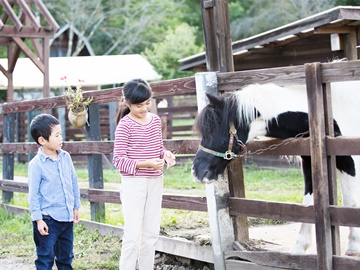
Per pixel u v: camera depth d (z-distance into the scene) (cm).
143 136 448
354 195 459
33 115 1862
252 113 432
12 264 580
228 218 478
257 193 923
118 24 3397
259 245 526
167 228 645
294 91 452
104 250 593
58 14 3080
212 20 491
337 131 455
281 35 1073
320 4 1722
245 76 457
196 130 446
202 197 517
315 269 417
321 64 401
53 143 449
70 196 461
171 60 2783
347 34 1020
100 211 686
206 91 469
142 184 446
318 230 407
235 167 480
